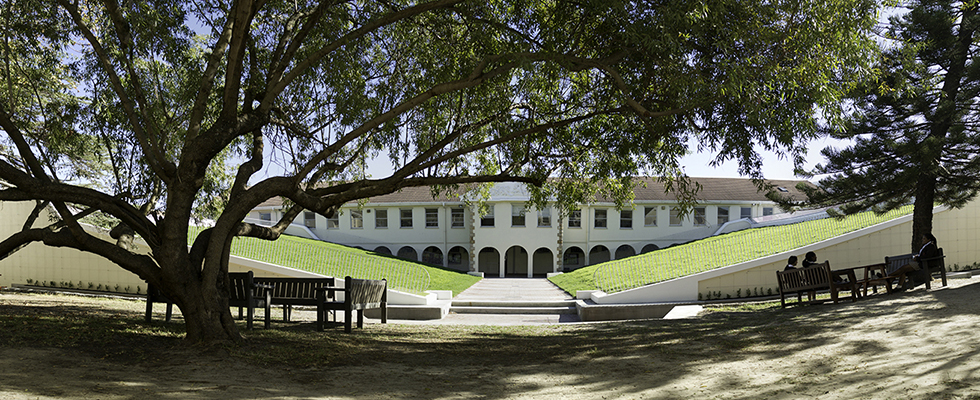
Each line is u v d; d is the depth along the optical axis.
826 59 8.20
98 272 22.78
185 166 7.84
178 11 9.55
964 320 8.02
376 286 13.16
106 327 8.88
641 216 37.50
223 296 7.95
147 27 8.57
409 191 38.94
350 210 38.00
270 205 38.97
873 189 17.36
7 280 24.19
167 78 10.83
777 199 18.89
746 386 5.78
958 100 15.92
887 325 8.48
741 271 19.59
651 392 5.74
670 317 15.04
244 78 9.96
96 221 20.12
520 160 11.91
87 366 6.01
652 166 11.77
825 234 22.27
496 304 20.86
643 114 8.48
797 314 11.31
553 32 9.34
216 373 6.14
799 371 6.28
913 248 17.19
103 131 10.34
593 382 6.33
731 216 38.09
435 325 14.31
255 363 6.84
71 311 11.41
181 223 7.80
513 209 35.97
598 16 8.90
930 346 6.74
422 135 12.16
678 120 10.19
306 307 18.59
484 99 11.38
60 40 10.04
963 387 4.90
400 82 11.52
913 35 16.22
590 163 12.62
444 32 10.95
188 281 7.77
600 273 25.34
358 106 10.14
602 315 18.44
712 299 19.42
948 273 19.33
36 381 5.11
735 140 9.46
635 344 9.17
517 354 8.64
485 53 10.08
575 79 11.38
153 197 10.36
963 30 16.08
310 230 38.16
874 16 8.39
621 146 11.31
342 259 25.23
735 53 8.26
